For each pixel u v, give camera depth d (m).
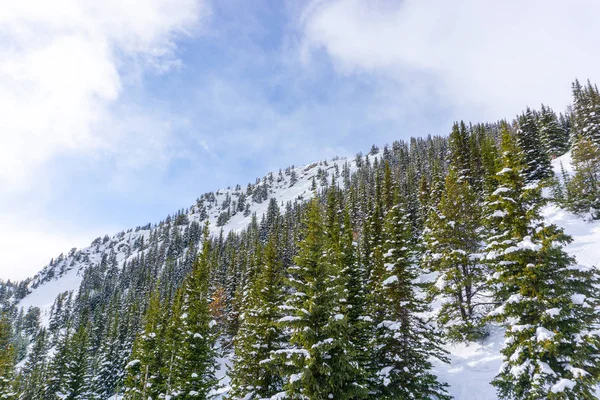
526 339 14.17
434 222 32.72
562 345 13.63
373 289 24.88
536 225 16.06
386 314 21.05
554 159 62.81
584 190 38.38
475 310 27.69
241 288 47.47
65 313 149.50
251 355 21.52
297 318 14.94
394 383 18.39
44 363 67.38
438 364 25.33
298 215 104.50
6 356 36.06
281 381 20.27
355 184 129.62
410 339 19.53
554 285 14.36
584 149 39.97
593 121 55.09
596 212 35.47
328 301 15.62
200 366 27.41
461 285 26.27
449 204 30.84
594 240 30.56
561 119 90.56
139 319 64.56
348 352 14.77
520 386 14.30
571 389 12.58
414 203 59.78
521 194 16.52
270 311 22.19
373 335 20.80
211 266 69.69
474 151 52.94
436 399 20.05
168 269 136.50
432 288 28.42
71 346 46.25
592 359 13.11
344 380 15.13
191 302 32.25
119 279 169.12
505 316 15.55
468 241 29.39
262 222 140.75
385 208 55.50
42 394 44.03
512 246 15.66
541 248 14.73
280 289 23.81
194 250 143.62
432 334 20.02
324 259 16.94
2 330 36.16
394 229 22.50
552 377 13.27
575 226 35.47
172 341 28.25
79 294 165.75
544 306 14.28
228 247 98.19
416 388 17.98
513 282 15.46
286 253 59.81
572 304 13.61
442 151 127.06
